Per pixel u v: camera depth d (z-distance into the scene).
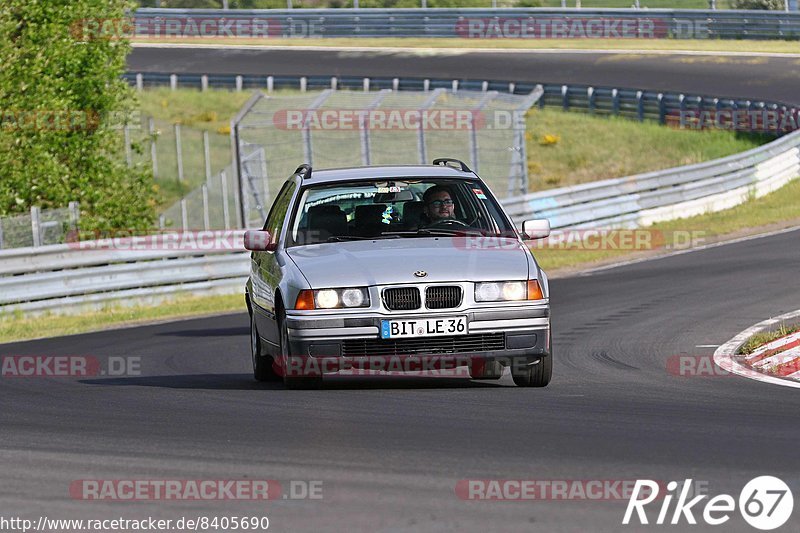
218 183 85.19
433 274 21.53
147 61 138.62
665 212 66.81
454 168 25.75
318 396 21.80
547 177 96.44
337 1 158.38
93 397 23.44
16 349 35.47
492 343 21.62
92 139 66.19
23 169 63.44
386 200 24.27
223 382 25.91
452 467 15.18
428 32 139.50
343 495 13.89
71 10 65.00
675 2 140.25
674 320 34.00
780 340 27.34
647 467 14.94
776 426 17.69
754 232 60.62
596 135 103.25
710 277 44.25
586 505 13.20
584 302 39.88
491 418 18.80
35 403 22.86
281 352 22.69
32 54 64.75
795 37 121.56
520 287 21.72
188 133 108.44
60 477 15.39
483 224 23.97
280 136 93.75
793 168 78.94
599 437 17.00
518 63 123.56
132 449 17.17
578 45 130.75
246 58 137.12
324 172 25.52
